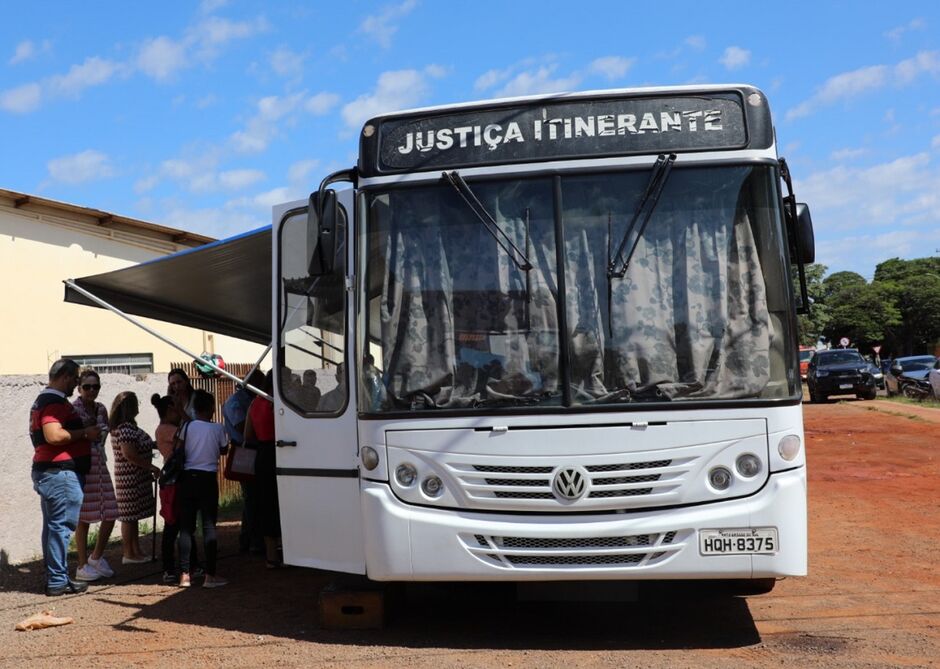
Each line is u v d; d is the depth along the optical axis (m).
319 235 6.62
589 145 6.80
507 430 6.48
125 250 20.80
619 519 6.37
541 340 6.57
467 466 6.51
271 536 10.05
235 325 12.70
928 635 7.00
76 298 10.72
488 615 7.85
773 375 6.49
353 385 6.96
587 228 6.70
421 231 6.85
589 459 6.40
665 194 6.71
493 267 6.72
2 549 10.56
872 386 35.00
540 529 6.39
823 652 6.56
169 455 9.92
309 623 7.73
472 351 6.65
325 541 7.20
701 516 6.32
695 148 6.76
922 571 9.23
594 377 6.50
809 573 9.22
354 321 6.92
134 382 13.75
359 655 6.63
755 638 6.99
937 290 92.25
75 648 7.12
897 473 16.36
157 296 11.12
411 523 6.54
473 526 6.46
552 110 6.86
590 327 6.56
